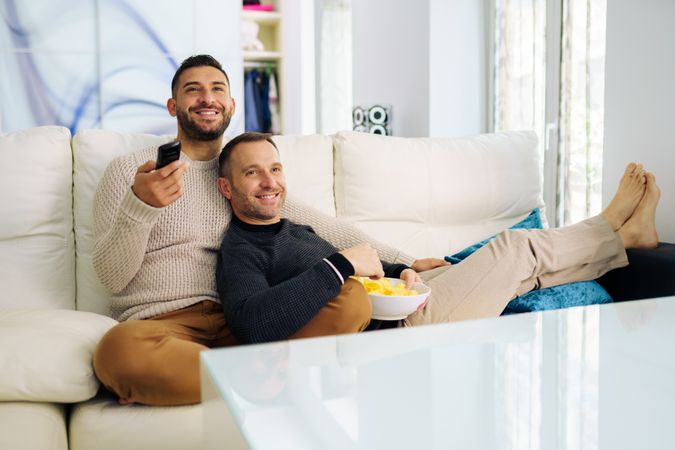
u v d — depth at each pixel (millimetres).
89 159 1867
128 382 1281
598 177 2834
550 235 1974
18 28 3688
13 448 1084
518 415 747
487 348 981
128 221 1517
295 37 5293
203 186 1800
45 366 1251
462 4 3584
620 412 763
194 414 1288
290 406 746
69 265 1831
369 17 4320
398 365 900
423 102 3654
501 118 3545
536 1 3193
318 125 5293
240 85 4117
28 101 3740
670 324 1122
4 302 1699
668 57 2275
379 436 682
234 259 1624
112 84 3859
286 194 1940
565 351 974
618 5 2496
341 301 1505
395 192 2209
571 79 2975
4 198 1732
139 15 3873
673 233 2307
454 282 1842
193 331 1616
